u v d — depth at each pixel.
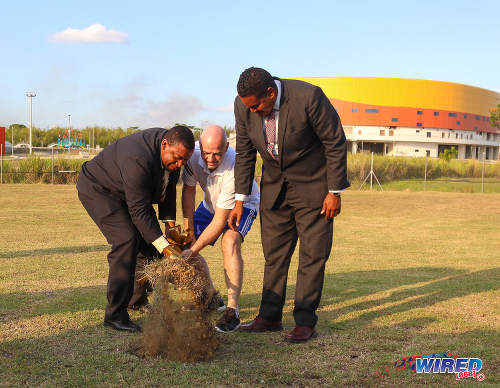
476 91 68.19
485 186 24.17
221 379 2.41
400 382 2.41
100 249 6.65
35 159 22.50
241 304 4.04
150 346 2.73
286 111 2.99
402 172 26.66
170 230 3.15
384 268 5.76
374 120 63.12
